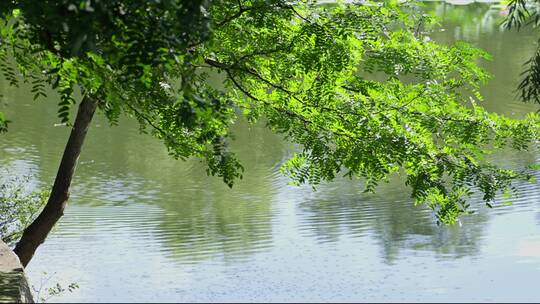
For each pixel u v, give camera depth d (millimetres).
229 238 27109
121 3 9977
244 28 17438
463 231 28016
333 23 17359
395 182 33844
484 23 78000
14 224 23797
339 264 24891
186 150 17844
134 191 32438
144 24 10250
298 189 33000
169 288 22703
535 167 19047
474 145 18438
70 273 23625
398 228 28266
